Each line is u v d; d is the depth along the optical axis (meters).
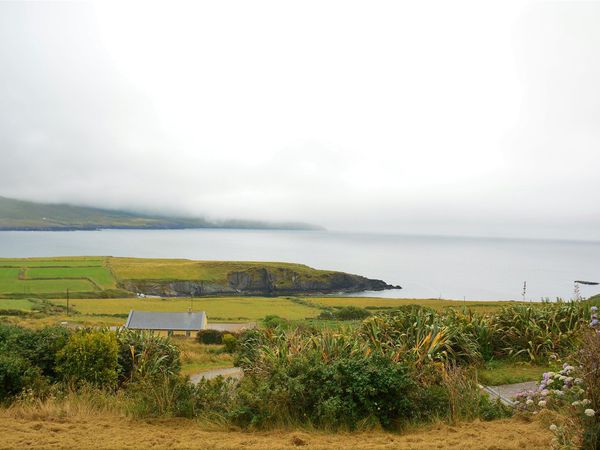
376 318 13.06
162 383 8.08
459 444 5.77
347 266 198.62
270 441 6.10
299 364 7.71
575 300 14.33
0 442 5.84
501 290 120.44
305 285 142.00
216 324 63.25
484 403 7.78
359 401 6.98
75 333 12.12
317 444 5.93
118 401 8.16
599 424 5.04
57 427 6.58
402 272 175.25
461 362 11.42
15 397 8.19
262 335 13.20
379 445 5.83
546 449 5.48
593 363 5.58
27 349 11.14
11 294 98.88
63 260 161.00
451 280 148.62
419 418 7.09
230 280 142.62
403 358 9.53
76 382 10.47
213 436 6.36
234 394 7.89
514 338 12.94
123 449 5.64
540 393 7.38
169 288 129.75
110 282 123.25
